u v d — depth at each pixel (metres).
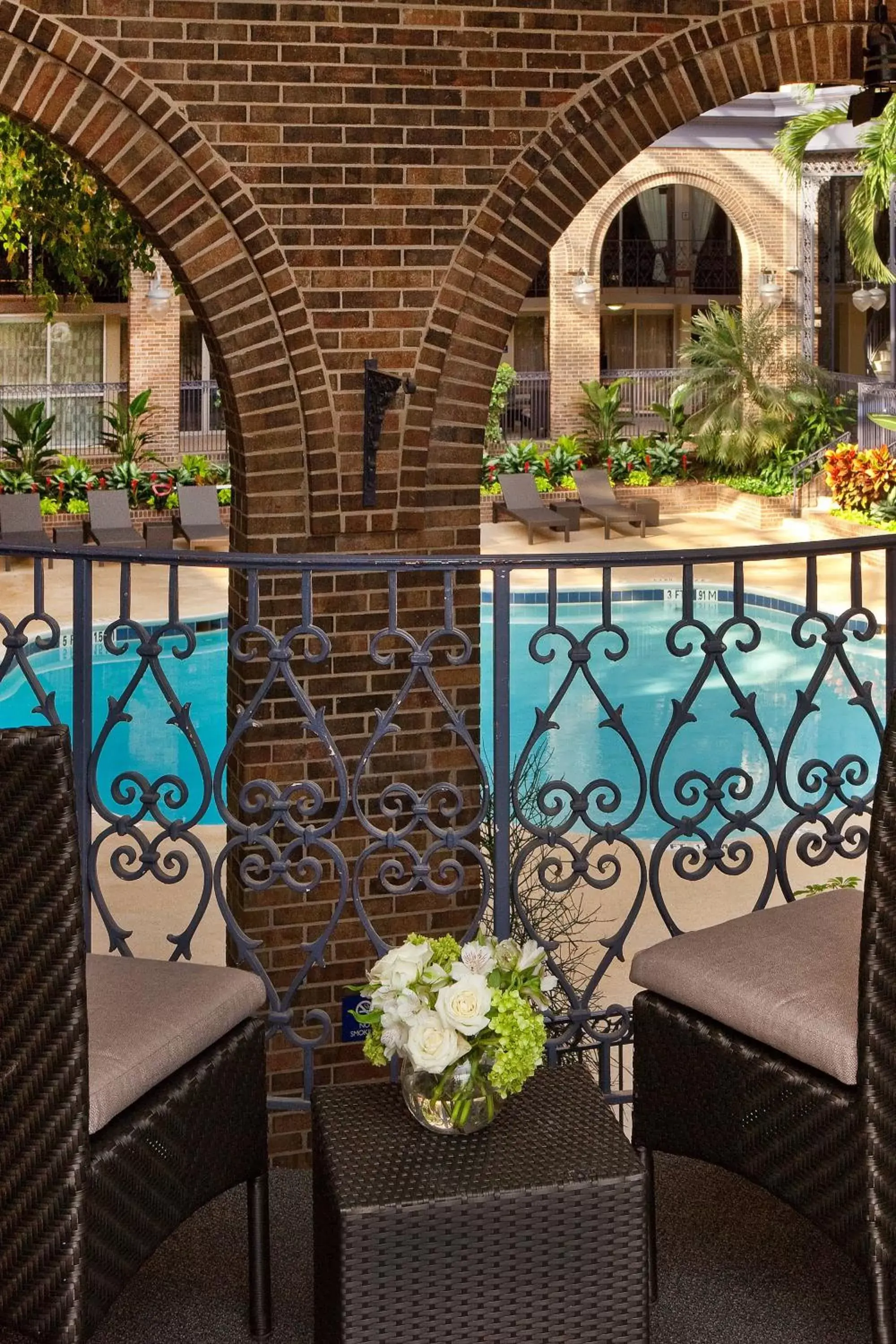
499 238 6.45
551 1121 2.62
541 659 3.36
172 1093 2.60
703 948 2.90
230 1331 2.92
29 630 16.14
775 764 3.56
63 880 2.26
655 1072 2.89
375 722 6.59
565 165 6.47
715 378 22.95
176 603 3.35
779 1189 2.70
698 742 13.88
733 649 16.28
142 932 8.31
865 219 17.67
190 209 6.15
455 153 6.36
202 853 3.51
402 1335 2.41
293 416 6.37
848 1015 2.63
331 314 6.33
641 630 17.14
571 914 8.11
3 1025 2.31
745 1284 3.04
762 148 23.86
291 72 6.14
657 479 23.47
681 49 6.48
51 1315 2.37
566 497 23.05
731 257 27.36
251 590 3.37
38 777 2.23
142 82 6.00
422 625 6.60
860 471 20.56
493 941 3.23
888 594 3.53
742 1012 2.71
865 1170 2.53
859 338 28.48
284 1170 3.50
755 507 22.03
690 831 3.53
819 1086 2.60
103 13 5.92
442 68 6.29
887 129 16.70
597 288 24.36
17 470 21.66
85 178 10.80
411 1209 2.38
